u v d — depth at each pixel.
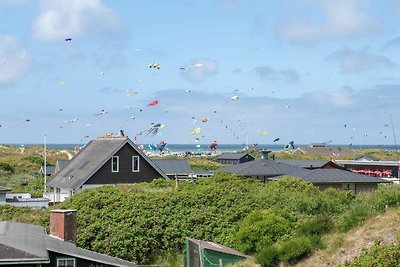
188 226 32.09
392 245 20.45
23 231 25.30
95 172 43.97
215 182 38.28
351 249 22.70
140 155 45.88
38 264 20.38
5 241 21.03
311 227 26.73
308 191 36.50
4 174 75.62
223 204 33.88
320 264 22.69
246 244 28.03
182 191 35.53
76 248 24.91
